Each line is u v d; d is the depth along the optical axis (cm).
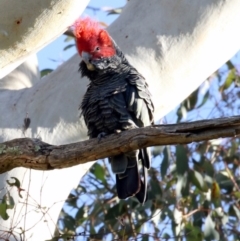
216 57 1098
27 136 1034
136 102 1011
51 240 971
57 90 1065
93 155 845
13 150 862
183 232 1352
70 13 891
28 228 995
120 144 822
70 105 1052
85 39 1055
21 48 914
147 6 1112
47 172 1014
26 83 1188
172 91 1091
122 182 982
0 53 912
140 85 1023
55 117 1045
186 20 1077
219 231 1364
